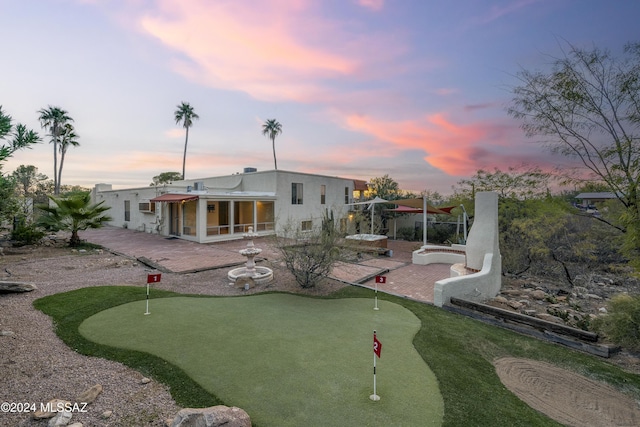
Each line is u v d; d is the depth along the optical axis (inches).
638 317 238.1
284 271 472.4
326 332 247.1
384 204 987.3
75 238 672.4
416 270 526.0
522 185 592.7
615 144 310.7
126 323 251.6
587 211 426.9
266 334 237.9
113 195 1130.7
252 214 915.4
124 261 509.0
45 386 159.6
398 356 210.5
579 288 441.1
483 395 170.6
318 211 1026.1
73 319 256.2
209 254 597.3
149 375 172.7
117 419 134.9
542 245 486.6
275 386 165.3
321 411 145.6
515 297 404.5
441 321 286.8
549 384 191.6
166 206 862.5
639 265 321.7
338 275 464.8
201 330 241.3
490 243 411.8
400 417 143.9
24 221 686.5
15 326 236.2
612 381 197.9
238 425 125.1
